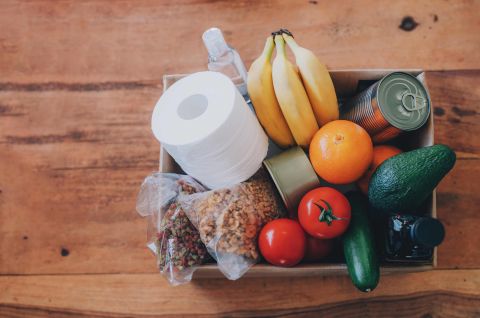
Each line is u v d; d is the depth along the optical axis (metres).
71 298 0.85
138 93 0.92
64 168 0.90
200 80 0.64
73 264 0.86
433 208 0.66
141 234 0.87
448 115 0.86
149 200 0.74
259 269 0.69
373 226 0.71
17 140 0.92
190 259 0.70
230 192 0.70
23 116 0.93
